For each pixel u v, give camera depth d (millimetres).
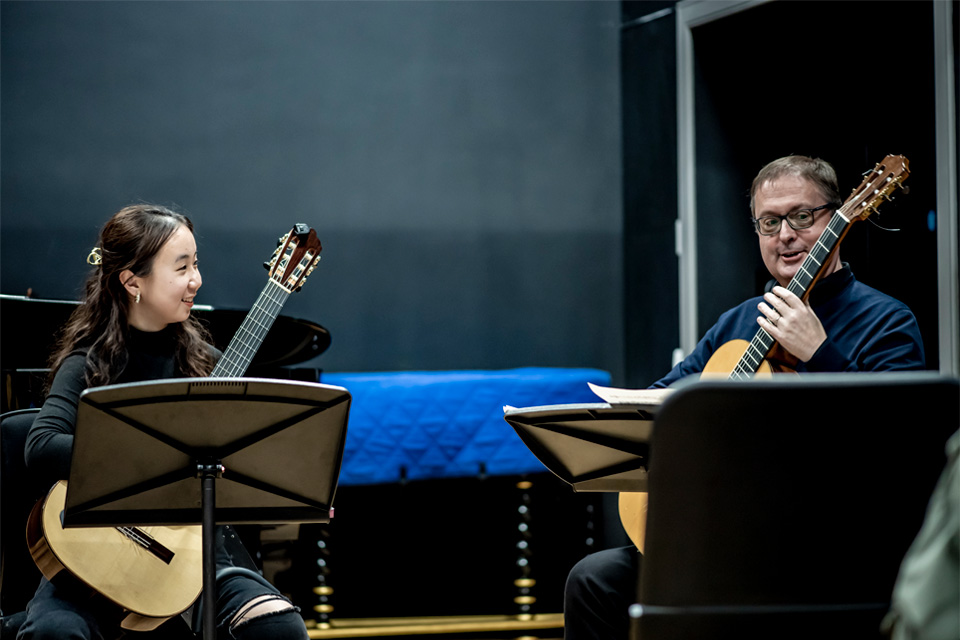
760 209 2863
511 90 5648
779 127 4797
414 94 5504
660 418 1497
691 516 1532
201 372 2893
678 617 1556
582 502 4898
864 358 2631
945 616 1155
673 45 5355
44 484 2600
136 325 2809
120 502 2217
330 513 2346
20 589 2828
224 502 2316
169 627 2633
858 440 1503
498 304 5629
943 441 1505
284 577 4410
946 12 3777
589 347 5773
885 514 1539
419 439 4422
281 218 5305
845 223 2562
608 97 5816
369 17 5438
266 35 5289
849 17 4363
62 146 5008
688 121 5211
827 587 1560
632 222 5754
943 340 3742
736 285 5078
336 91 5391
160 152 5145
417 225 5504
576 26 5746
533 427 2291
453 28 5562
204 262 5191
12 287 4934
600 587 2719
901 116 4066
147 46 5129
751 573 1553
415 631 4555
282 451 2205
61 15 5008
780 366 2633
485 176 5613
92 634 2410
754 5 4746
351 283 5406
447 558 4797
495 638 4629
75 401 2660
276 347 3922
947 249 3740
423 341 5512
